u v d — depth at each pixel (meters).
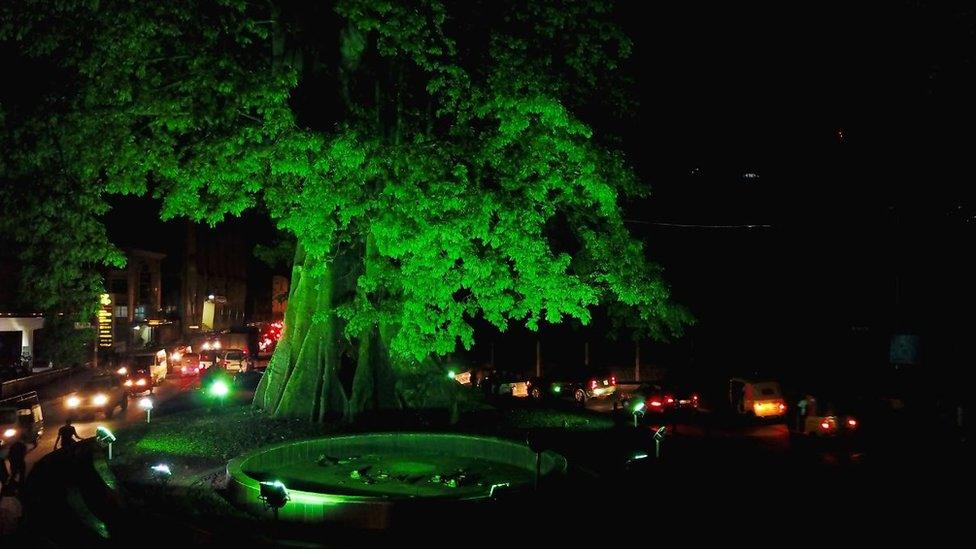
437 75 18.03
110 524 14.33
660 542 13.21
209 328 89.31
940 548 12.84
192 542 12.56
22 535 14.73
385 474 17.94
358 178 17.02
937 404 24.38
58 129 18.48
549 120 17.09
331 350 24.45
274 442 20.77
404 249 16.59
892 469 20.50
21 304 45.00
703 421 31.03
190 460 19.78
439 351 17.59
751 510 15.69
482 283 17.89
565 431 23.98
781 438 27.05
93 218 20.53
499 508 13.36
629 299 19.16
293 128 17.22
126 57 17.30
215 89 17.12
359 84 21.88
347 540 12.37
